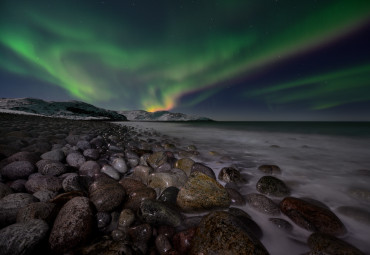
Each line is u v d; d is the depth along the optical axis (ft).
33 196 7.53
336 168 17.31
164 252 5.78
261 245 5.39
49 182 8.95
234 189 10.17
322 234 6.40
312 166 17.99
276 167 15.37
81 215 6.09
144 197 8.70
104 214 7.16
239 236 5.34
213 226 5.71
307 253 5.99
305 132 60.39
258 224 7.73
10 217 6.40
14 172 9.64
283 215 8.27
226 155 22.63
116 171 12.16
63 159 13.58
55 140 19.06
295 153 24.56
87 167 12.15
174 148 24.72
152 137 41.42
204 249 5.29
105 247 5.22
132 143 26.30
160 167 13.64
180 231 6.76
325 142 36.60
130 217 7.13
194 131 66.28
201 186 8.89
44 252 5.34
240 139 41.09
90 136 24.70
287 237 7.02
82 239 5.69
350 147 29.99
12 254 4.78
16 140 16.06
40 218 6.14
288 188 11.84
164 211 7.22
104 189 8.20
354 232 7.42
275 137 45.62
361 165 18.42
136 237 6.32
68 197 7.63
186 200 8.36
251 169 16.56
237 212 7.80
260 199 8.98
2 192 7.63
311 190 11.93
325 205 9.29
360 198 10.41
